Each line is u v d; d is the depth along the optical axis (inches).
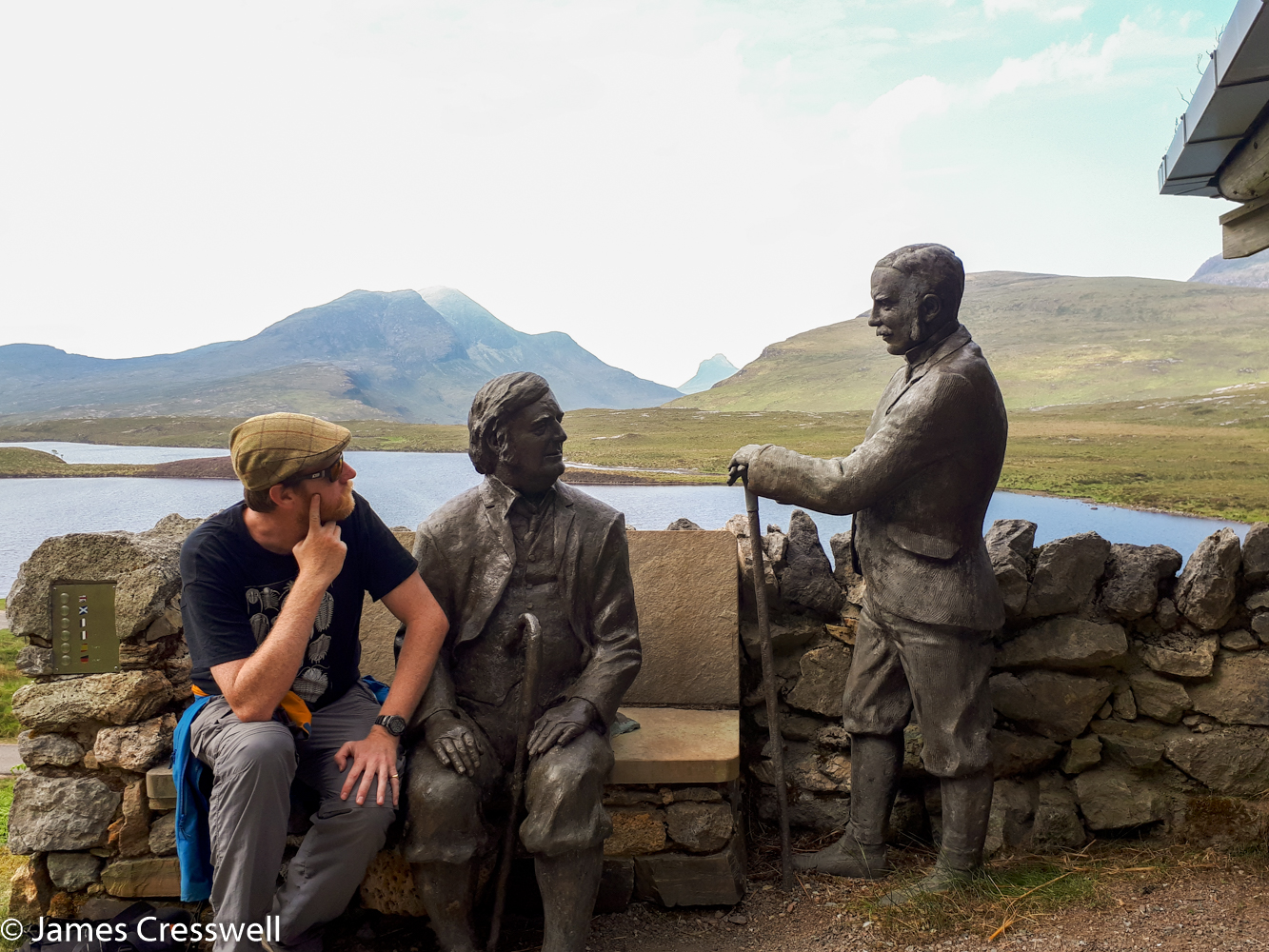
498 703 101.3
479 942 94.4
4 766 233.0
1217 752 117.4
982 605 104.7
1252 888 104.3
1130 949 90.9
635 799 106.7
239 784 82.6
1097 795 120.4
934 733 105.0
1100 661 120.3
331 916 89.8
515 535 104.0
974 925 97.3
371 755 91.5
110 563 109.2
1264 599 116.7
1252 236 145.7
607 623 103.8
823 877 114.2
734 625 126.5
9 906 109.0
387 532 101.0
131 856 107.6
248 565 94.3
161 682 111.1
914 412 101.5
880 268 107.0
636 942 100.3
